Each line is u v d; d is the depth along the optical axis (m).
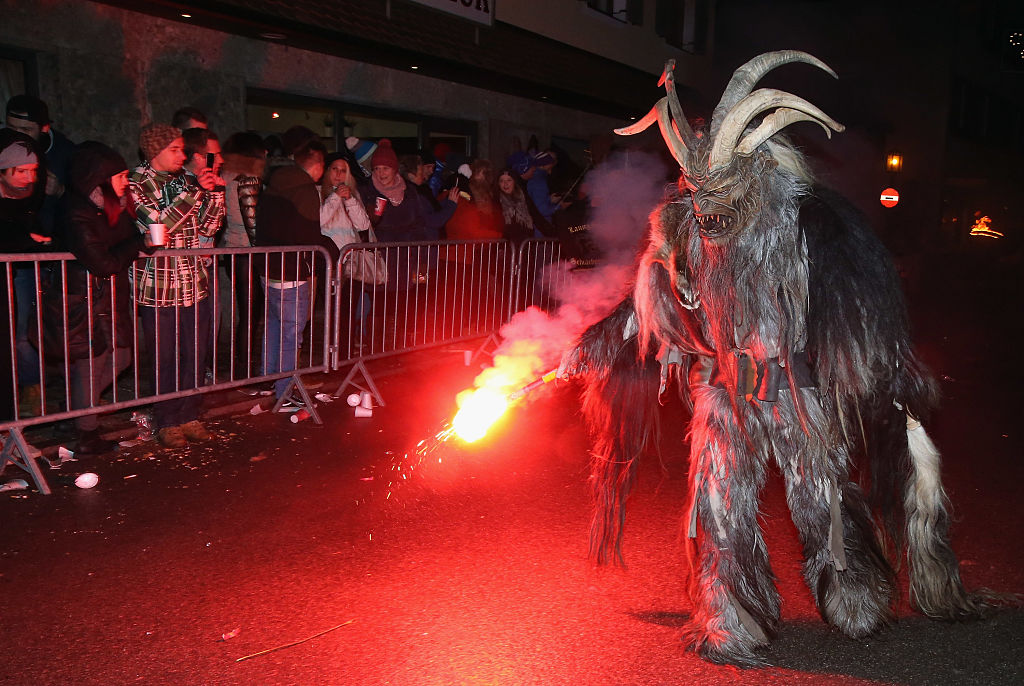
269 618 3.82
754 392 3.20
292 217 6.95
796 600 4.02
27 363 6.43
